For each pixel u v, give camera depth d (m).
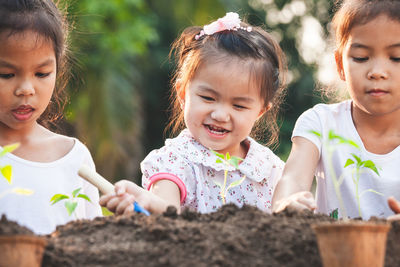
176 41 3.22
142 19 10.88
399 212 2.02
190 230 1.69
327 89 3.24
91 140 9.48
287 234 1.69
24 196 2.61
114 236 1.70
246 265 1.58
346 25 2.55
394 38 2.44
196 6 11.19
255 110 2.76
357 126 2.86
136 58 11.35
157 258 1.58
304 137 2.80
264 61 2.78
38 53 2.40
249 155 2.85
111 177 9.58
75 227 1.78
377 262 1.50
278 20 13.62
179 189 2.67
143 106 11.96
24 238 1.42
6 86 2.38
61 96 3.21
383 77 2.47
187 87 2.78
